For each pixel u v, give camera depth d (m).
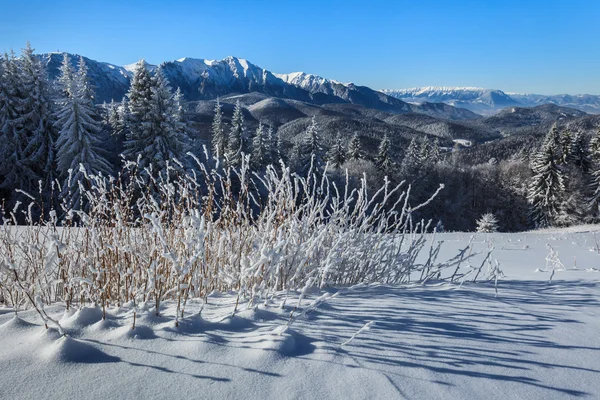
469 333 2.17
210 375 1.59
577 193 44.47
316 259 3.27
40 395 1.43
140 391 1.48
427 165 50.16
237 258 3.06
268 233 3.01
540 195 44.84
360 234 3.71
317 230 3.43
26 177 26.62
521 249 10.81
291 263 3.12
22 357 1.67
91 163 24.30
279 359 1.73
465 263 7.74
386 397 1.51
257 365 1.68
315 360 1.74
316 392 1.52
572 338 2.18
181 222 2.93
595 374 1.78
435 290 3.23
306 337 1.98
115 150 33.66
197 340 1.88
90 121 24.88
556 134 44.44
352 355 1.81
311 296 2.78
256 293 2.60
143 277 2.74
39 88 27.58
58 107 30.33
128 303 2.48
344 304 2.57
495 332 2.21
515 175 52.91
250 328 2.09
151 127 24.36
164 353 1.76
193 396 1.46
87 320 2.08
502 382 1.67
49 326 1.99
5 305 2.79
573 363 1.88
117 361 1.68
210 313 2.32
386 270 3.89
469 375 1.71
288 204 3.37
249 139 37.69
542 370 1.80
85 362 1.66
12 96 26.83
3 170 25.78
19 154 26.98
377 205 3.84
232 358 1.73
